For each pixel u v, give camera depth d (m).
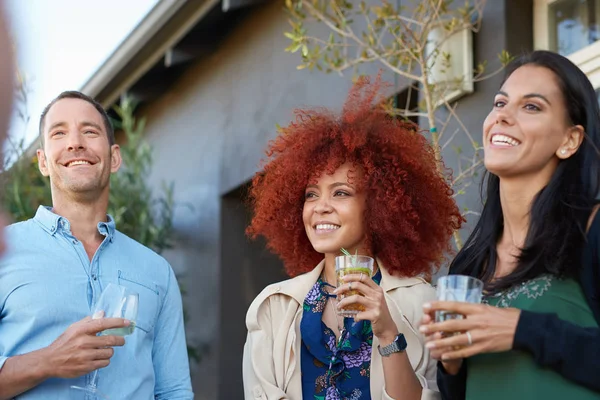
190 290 6.99
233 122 6.44
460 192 3.12
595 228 1.66
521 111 1.81
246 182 6.18
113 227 2.56
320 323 2.32
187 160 7.23
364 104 2.63
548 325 1.56
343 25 3.94
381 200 2.43
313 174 2.46
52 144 2.51
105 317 2.05
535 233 1.74
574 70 1.83
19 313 2.27
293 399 2.24
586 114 1.80
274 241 2.74
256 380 2.33
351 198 2.43
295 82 5.57
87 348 2.05
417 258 2.49
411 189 2.52
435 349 1.59
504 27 3.63
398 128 2.59
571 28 3.53
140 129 6.99
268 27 6.02
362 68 4.79
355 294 2.01
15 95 0.53
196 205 7.00
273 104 5.86
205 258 6.75
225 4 5.86
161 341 2.56
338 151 2.46
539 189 1.82
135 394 2.34
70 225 2.48
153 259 2.61
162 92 7.72
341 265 2.04
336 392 2.21
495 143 1.83
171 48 6.64
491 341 1.55
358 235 2.43
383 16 3.65
